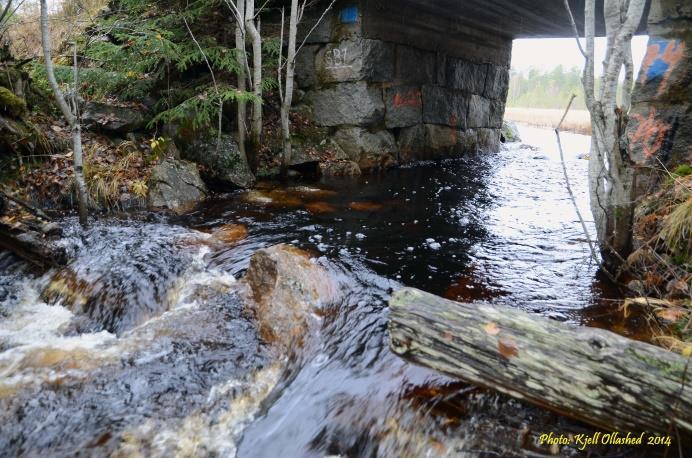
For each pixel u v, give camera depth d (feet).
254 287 11.91
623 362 6.23
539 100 251.60
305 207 20.01
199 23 25.40
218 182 22.36
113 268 13.24
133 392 8.52
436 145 34.68
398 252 14.84
